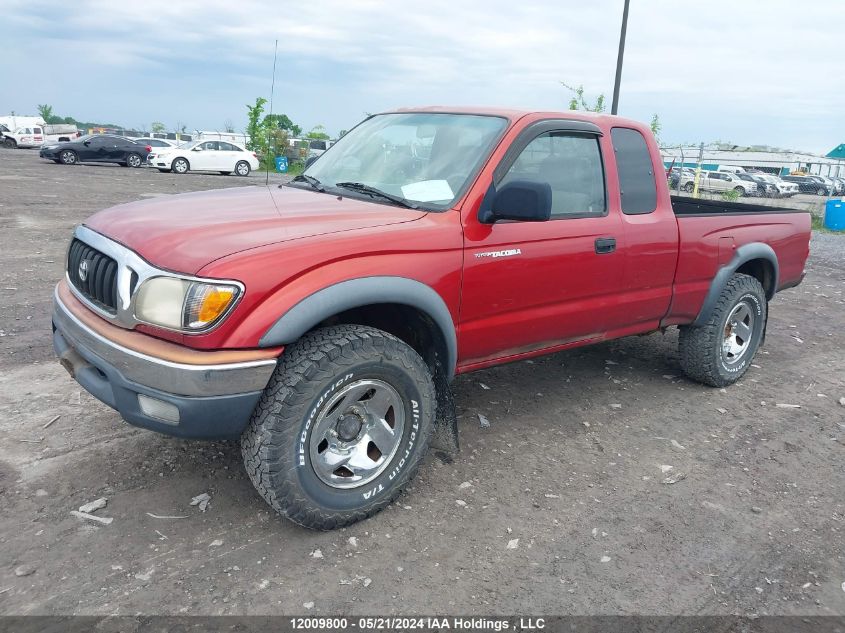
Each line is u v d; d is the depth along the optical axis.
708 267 4.61
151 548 2.81
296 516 2.85
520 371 5.23
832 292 9.26
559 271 3.68
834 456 4.08
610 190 4.00
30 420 3.84
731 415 4.62
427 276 3.09
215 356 2.56
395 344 2.98
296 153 28.48
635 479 3.66
